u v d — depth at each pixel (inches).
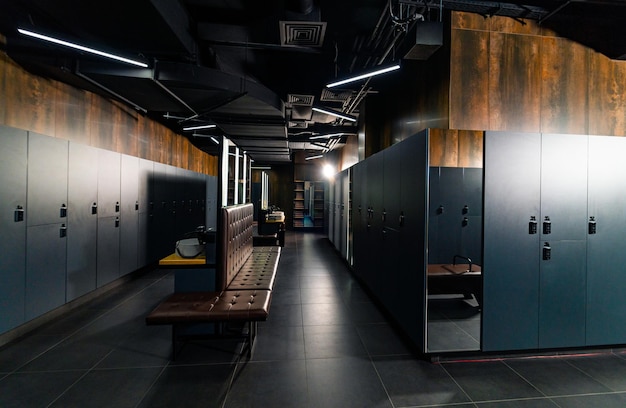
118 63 136.9
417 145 107.3
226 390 84.2
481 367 97.5
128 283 188.4
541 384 88.4
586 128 130.7
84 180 149.2
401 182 122.3
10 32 118.4
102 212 163.6
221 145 114.9
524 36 127.0
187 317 92.7
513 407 78.2
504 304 101.6
